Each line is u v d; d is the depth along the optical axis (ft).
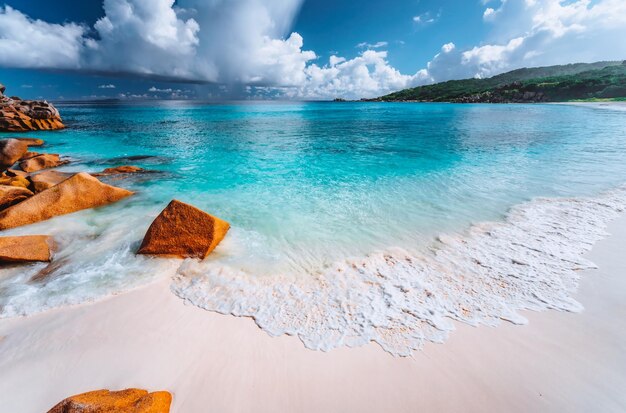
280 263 19.19
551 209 26.76
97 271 17.99
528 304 14.99
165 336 13.26
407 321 14.01
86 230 23.62
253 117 166.09
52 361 11.95
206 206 29.40
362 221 25.68
